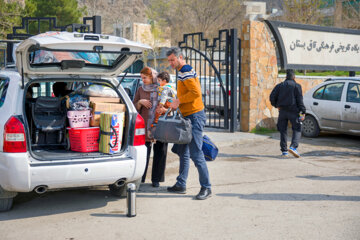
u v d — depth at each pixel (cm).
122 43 781
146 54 5338
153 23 8719
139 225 762
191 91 895
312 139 1883
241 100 2034
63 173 771
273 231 723
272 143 1770
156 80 1038
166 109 987
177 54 910
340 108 1788
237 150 1614
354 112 1730
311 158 1438
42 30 6250
